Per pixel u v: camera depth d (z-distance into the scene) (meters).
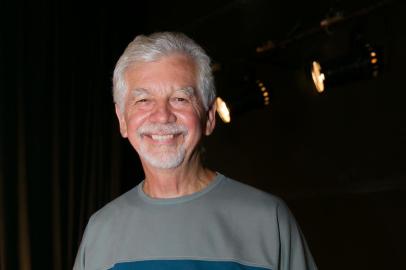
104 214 1.63
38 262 3.67
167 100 1.52
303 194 3.61
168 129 1.50
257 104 3.62
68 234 3.87
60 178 3.86
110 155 4.26
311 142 3.60
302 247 1.52
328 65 3.06
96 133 4.17
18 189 3.59
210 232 1.48
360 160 3.32
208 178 1.62
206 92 1.60
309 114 3.62
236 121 4.09
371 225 3.22
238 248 1.46
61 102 3.97
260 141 3.91
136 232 1.52
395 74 3.17
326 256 3.42
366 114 3.30
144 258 1.47
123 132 1.69
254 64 3.76
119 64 1.60
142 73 1.53
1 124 3.57
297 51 3.68
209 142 4.28
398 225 3.09
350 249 3.31
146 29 4.82
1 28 3.68
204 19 4.35
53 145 3.86
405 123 3.10
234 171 4.07
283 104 3.78
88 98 4.16
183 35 1.60
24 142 3.64
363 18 3.11
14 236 3.54
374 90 3.27
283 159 3.76
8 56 3.70
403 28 3.14
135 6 4.73
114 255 1.52
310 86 3.61
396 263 3.08
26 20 3.84
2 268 3.42
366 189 3.27
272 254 1.46
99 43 4.30
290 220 1.53
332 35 3.50
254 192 1.57
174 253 1.46
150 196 1.60
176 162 1.50
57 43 3.99
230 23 4.18
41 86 3.85
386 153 3.18
